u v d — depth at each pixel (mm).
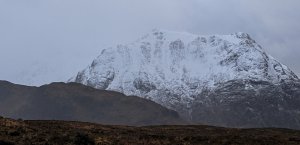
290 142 49469
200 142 46500
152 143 43250
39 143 36250
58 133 42031
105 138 42406
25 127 41938
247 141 48438
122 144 40625
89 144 38000
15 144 34906
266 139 50750
